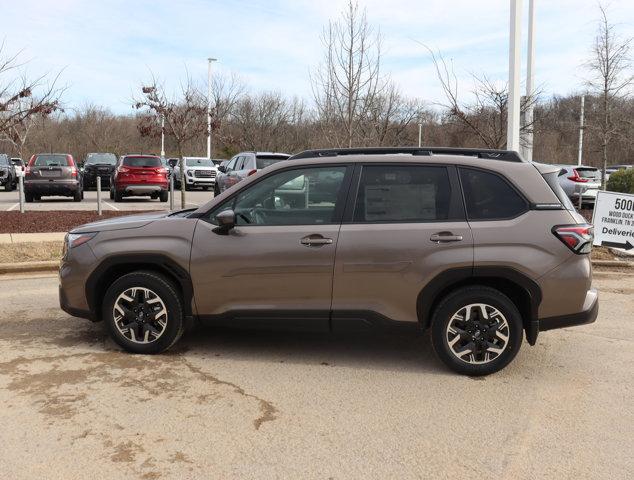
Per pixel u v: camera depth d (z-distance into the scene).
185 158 30.02
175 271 4.99
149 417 3.93
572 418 4.03
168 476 3.22
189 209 6.11
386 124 15.63
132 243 5.04
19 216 13.61
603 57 15.27
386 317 4.79
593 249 10.98
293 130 32.81
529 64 12.54
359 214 4.83
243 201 5.02
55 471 3.26
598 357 5.35
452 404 4.24
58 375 4.66
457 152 5.12
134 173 19.53
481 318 4.73
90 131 53.00
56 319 6.34
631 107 16.00
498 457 3.47
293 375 4.76
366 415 4.02
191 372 4.79
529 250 4.61
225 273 4.89
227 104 28.78
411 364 5.07
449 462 3.41
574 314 4.69
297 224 4.88
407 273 4.70
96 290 5.18
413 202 4.82
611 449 3.59
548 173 4.90
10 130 11.66
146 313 5.11
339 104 15.12
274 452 3.49
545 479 3.24
